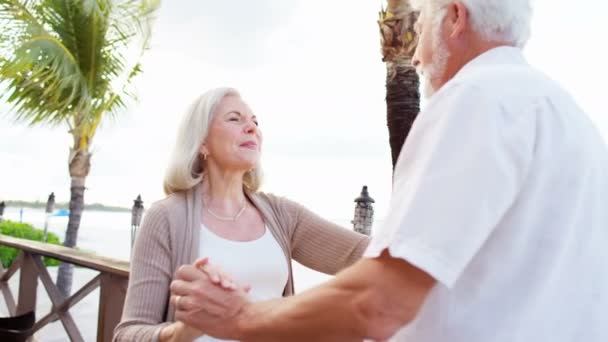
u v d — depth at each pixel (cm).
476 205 68
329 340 75
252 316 84
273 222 169
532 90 80
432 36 95
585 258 78
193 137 160
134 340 130
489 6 87
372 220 469
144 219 152
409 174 78
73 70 658
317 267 177
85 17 634
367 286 70
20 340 242
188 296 91
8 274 351
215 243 154
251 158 160
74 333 277
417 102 300
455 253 67
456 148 72
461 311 78
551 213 77
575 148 79
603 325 78
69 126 771
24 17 612
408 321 70
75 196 788
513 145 74
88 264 248
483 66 86
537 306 75
